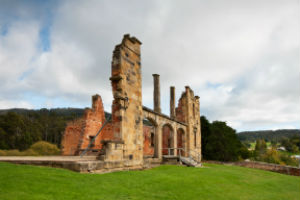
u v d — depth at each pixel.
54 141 86.62
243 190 14.28
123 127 16.44
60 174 10.48
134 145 17.62
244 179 18.83
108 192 9.25
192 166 23.89
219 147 45.47
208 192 12.12
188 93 34.75
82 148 25.83
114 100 16.97
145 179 12.79
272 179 22.16
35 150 41.53
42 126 90.06
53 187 8.58
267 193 14.72
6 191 7.50
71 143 29.56
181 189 11.80
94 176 11.45
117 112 16.58
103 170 13.53
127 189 10.19
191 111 35.25
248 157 60.06
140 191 10.28
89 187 9.41
